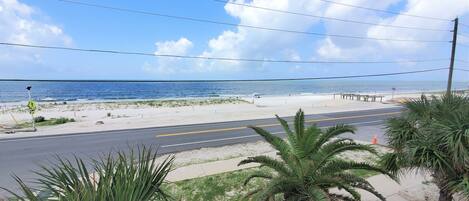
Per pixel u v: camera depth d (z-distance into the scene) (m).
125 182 3.38
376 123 21.88
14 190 8.66
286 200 5.36
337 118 24.34
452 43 22.41
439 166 5.16
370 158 11.82
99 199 3.12
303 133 5.66
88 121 24.20
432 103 6.21
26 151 13.64
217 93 88.38
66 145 14.86
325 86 143.38
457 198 6.76
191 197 8.09
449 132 4.93
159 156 12.59
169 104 44.28
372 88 119.06
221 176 9.69
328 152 5.43
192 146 14.56
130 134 17.75
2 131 19.02
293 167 5.56
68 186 3.44
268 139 6.04
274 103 43.72
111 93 84.38
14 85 117.69
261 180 9.21
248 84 163.25
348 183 5.47
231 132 18.27
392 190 8.34
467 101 6.03
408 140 5.84
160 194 4.16
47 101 54.19
